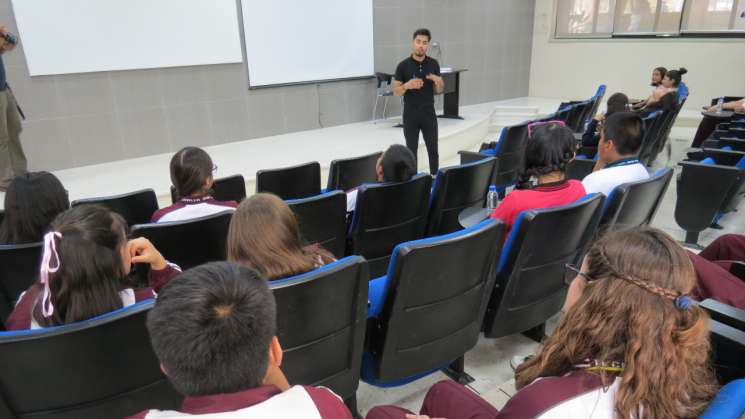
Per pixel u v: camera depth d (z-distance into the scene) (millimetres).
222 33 5848
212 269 695
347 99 7242
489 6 8594
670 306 712
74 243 1057
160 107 5652
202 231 1889
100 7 5031
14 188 1681
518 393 778
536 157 1864
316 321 1267
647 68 8297
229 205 2209
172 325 623
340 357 1396
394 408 1245
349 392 1481
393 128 6949
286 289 1158
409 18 7586
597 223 1873
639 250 749
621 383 705
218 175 4770
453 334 1611
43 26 4770
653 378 689
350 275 1261
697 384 761
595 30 8750
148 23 5336
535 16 9375
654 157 5297
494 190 3016
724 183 2988
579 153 4199
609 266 761
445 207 2727
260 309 663
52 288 1064
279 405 654
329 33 6730
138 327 1074
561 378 761
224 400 637
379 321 1471
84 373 1062
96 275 1080
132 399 1158
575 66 9078
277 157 5484
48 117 4992
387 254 2553
